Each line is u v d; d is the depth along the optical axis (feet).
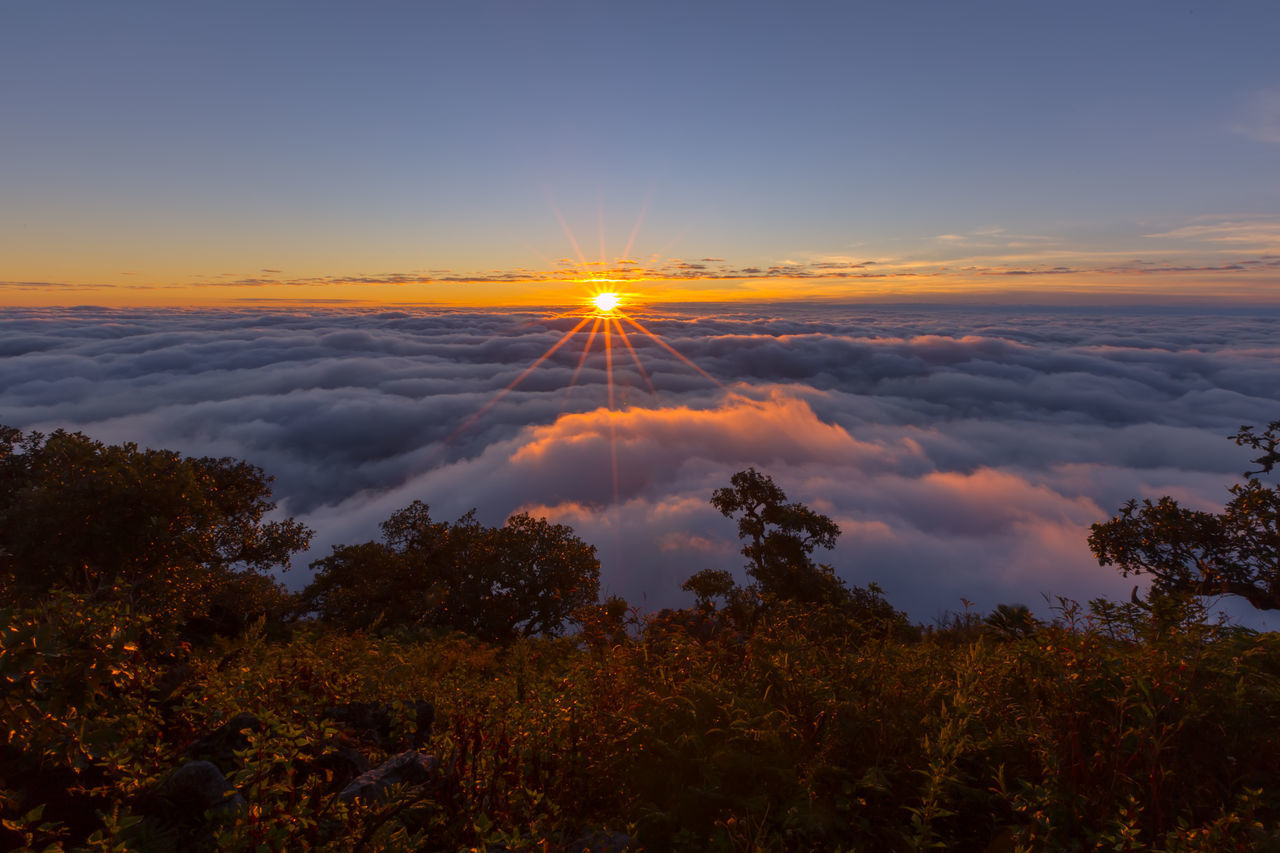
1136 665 10.82
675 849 9.81
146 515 40.27
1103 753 9.89
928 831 8.91
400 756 10.96
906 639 17.74
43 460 46.93
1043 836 8.89
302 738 9.76
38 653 8.68
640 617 17.49
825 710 12.12
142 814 10.07
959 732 10.39
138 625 10.50
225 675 15.44
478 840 9.25
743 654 16.07
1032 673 12.40
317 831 8.88
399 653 22.38
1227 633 12.98
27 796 10.50
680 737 11.59
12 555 36.17
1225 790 9.29
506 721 11.84
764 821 9.47
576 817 10.23
